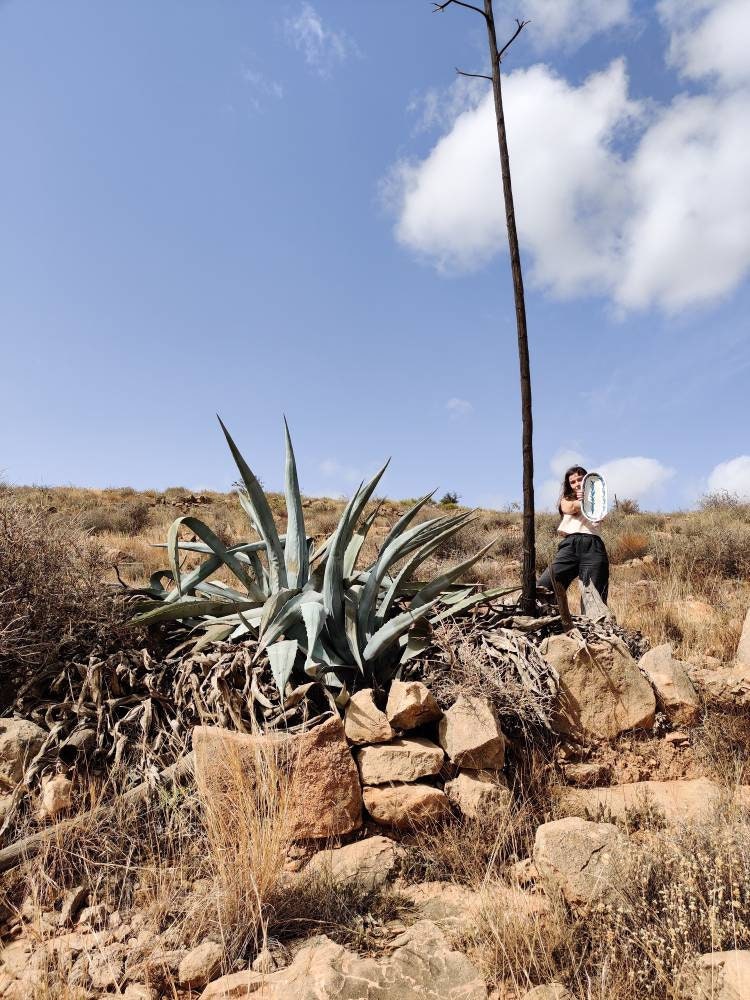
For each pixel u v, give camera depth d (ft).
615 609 25.29
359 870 10.21
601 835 9.20
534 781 12.44
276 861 9.52
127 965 8.41
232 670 12.91
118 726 12.25
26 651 12.70
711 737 13.71
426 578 24.08
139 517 69.46
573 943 8.07
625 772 13.41
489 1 16.08
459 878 10.14
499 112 16.12
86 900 9.71
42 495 74.95
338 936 8.91
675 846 9.02
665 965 7.49
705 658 19.40
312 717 12.51
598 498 17.94
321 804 10.83
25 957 8.62
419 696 12.09
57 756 11.60
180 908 9.32
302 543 15.33
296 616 13.91
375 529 60.70
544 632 15.70
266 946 8.36
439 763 11.57
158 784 11.19
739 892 8.23
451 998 7.56
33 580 13.48
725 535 38.17
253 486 15.30
